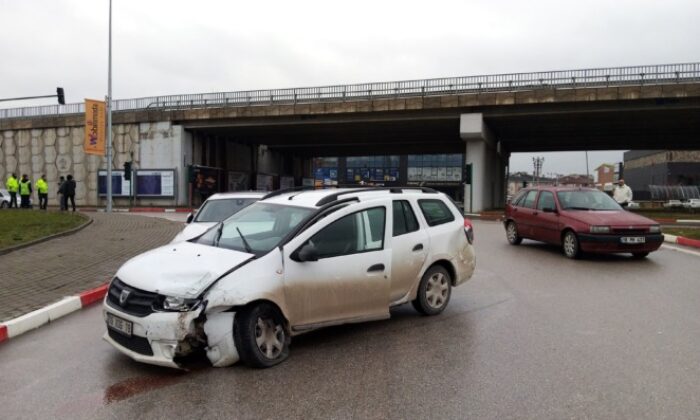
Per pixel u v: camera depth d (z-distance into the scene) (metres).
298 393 3.98
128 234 14.30
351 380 4.25
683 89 25.42
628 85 26.34
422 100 30.39
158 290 4.25
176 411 3.68
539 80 28.16
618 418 3.56
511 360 4.71
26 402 3.85
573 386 4.11
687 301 7.04
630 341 5.25
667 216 28.88
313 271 4.89
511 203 14.08
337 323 5.14
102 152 28.97
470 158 32.28
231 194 9.93
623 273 9.30
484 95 29.14
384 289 5.52
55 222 16.52
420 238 6.02
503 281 8.54
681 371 4.42
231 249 4.95
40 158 38.38
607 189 24.33
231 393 3.98
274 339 4.63
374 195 5.79
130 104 36.91
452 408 3.73
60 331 5.74
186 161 36.50
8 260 9.66
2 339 5.38
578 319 6.11
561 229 11.38
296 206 5.48
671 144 43.25
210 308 4.25
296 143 46.41
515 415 3.61
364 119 32.47
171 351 4.17
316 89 32.72
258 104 33.97
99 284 7.73
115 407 3.75
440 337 5.43
